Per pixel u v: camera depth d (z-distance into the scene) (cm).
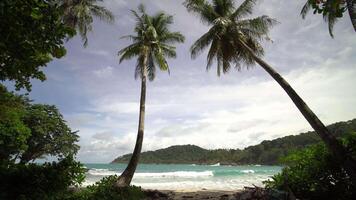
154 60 2186
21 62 487
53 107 3856
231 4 1791
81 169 706
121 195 981
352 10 867
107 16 2220
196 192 1720
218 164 13450
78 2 2178
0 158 706
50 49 438
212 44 1767
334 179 943
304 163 992
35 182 617
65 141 3800
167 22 2227
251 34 1742
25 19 394
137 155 1744
